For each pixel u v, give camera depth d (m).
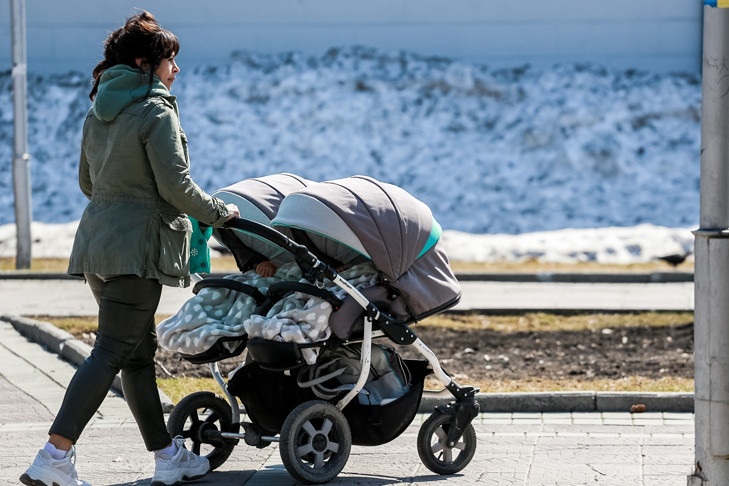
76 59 97.06
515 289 44.56
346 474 16.16
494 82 93.56
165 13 97.62
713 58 12.69
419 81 93.38
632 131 87.12
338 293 15.37
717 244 12.89
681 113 89.62
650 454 17.23
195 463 15.57
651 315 34.91
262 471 16.42
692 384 22.70
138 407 15.16
